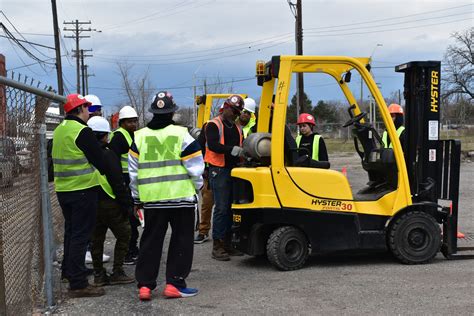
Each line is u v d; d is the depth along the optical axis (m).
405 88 6.21
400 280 5.12
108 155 4.88
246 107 7.14
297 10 22.02
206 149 6.29
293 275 5.43
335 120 55.59
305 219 5.56
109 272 5.84
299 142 6.86
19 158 3.96
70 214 4.97
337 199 5.64
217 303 4.59
